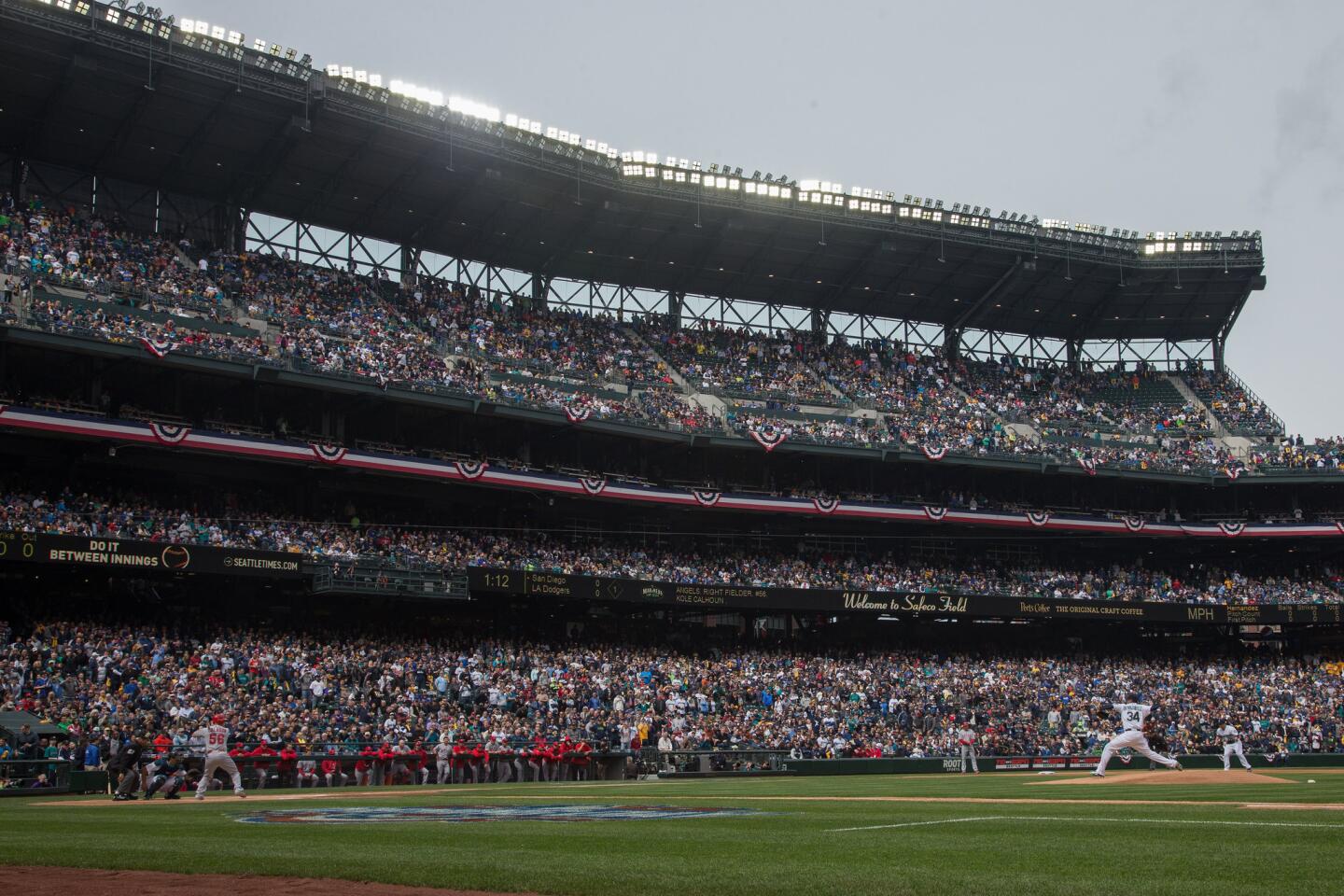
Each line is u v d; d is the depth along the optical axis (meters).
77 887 11.41
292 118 60.22
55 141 62.12
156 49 56.03
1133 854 12.62
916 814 19.97
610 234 75.69
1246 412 88.12
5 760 35.34
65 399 56.38
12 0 52.44
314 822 19.30
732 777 51.31
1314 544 82.19
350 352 63.41
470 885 11.14
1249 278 86.56
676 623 72.56
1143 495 83.81
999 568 78.50
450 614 65.38
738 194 73.88
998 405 85.94
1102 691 70.06
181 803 27.83
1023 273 82.75
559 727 53.22
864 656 70.88
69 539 49.50
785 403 79.00
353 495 65.38
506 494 67.88
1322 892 9.72
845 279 83.69
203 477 60.88
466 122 65.12
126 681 46.34
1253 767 58.97
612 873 11.60
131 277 60.81
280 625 59.78
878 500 75.19
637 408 71.31
